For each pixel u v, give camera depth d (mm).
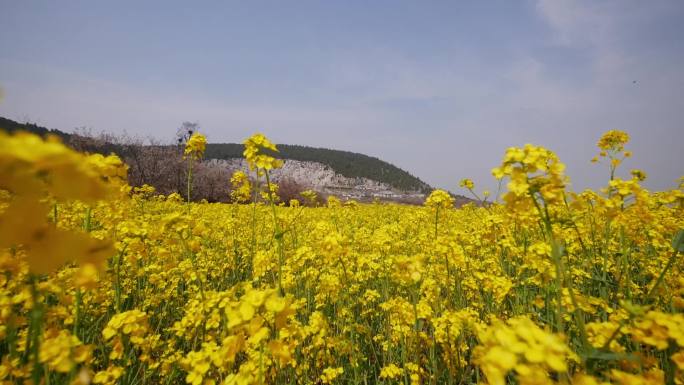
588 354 1635
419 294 4348
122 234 3248
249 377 1998
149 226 3193
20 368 1972
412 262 2904
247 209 10539
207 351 2266
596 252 4453
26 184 695
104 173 1671
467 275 4590
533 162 1873
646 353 2529
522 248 4086
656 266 4121
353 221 10453
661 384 1468
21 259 1250
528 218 3295
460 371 3145
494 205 5707
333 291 3873
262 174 3365
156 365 2768
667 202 3129
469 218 9820
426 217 8188
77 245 741
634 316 1539
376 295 4352
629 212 2830
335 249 3584
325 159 118625
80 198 709
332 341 3434
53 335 2215
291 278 4105
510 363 1096
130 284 4500
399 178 117500
